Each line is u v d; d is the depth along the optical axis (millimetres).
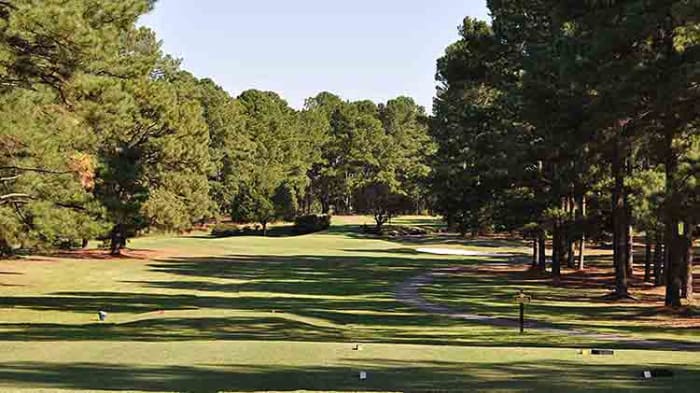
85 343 17438
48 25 17828
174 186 57531
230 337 20578
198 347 16547
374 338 21422
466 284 41531
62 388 11281
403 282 43375
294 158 122938
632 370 13617
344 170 129875
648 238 33562
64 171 26109
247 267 53594
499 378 12641
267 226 98062
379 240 86688
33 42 18547
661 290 35969
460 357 15398
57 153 25172
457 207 50406
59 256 55625
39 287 38500
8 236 27203
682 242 29953
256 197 91562
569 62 23578
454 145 52906
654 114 24109
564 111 27328
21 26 17734
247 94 126312
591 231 40531
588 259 59094
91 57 19266
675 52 22312
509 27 41000
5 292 35875
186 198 58719
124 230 57406
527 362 14688
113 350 16000
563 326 24422
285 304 32062
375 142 128250
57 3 18234
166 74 81188
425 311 29406
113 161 47344
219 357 15008
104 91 20688
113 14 19906
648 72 21922
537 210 42781
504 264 57656
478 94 54844
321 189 134375
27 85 20734
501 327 24359
